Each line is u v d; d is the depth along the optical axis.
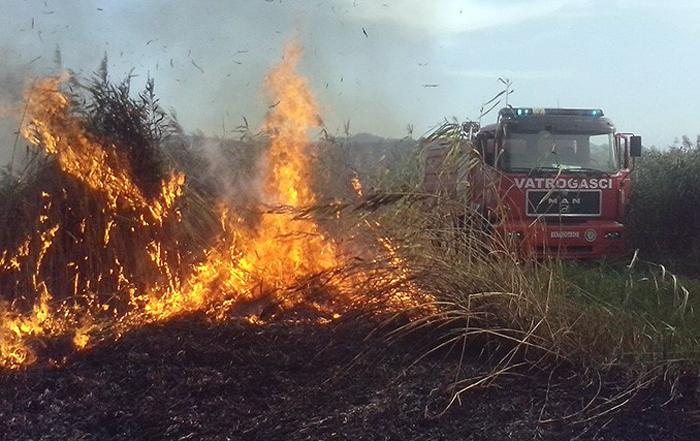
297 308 6.73
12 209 7.11
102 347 5.73
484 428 4.62
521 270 5.95
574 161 11.91
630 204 12.98
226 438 4.45
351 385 5.22
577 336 5.54
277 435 4.49
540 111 11.98
